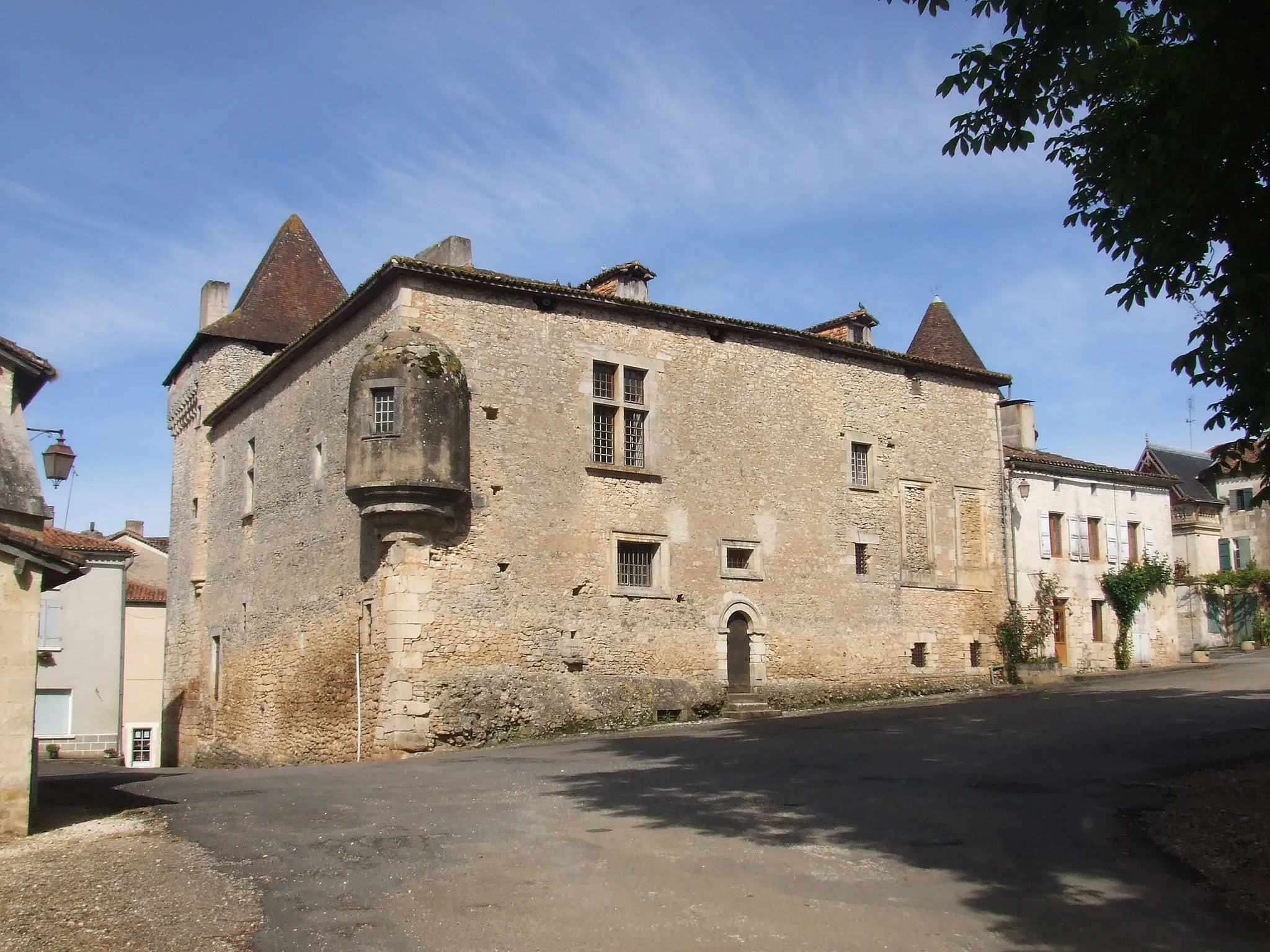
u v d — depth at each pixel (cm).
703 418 2020
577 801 1003
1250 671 2452
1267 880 712
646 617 1884
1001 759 1238
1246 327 718
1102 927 626
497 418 1762
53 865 784
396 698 1605
